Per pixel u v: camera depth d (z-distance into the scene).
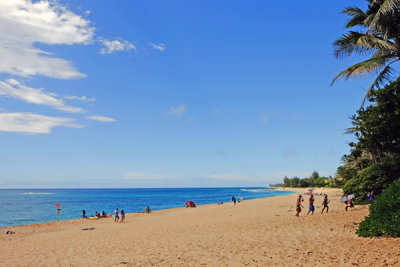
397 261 6.91
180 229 19.30
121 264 10.05
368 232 10.18
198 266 8.83
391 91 16.78
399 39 17.05
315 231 13.10
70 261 11.42
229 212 31.89
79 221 31.75
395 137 17.19
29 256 13.25
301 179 147.62
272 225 16.80
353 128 29.59
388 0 14.12
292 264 8.03
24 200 96.44
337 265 7.44
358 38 17.50
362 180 24.30
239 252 10.17
